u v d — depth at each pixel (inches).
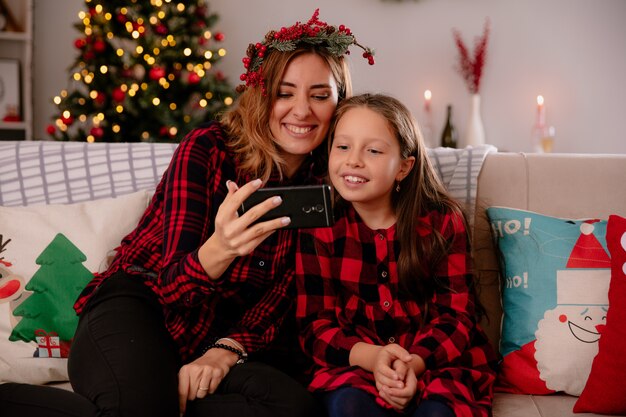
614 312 51.9
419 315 55.4
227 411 46.9
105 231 61.9
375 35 174.6
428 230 56.4
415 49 173.8
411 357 47.9
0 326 57.9
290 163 58.5
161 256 55.4
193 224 52.1
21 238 60.4
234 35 176.9
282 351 58.1
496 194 64.1
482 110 173.5
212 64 155.9
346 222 57.6
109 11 143.9
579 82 170.1
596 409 50.8
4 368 57.2
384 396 47.1
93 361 47.3
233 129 56.7
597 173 63.3
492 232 61.9
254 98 55.4
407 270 55.2
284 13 175.6
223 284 54.3
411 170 57.2
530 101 172.1
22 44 167.3
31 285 58.7
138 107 142.5
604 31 168.1
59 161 67.8
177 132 144.6
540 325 55.7
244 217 45.6
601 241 57.2
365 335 55.3
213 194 54.7
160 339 49.8
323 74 55.1
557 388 54.7
